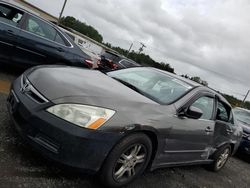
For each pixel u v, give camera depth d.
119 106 3.53
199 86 5.00
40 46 7.09
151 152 3.95
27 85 3.70
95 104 3.37
